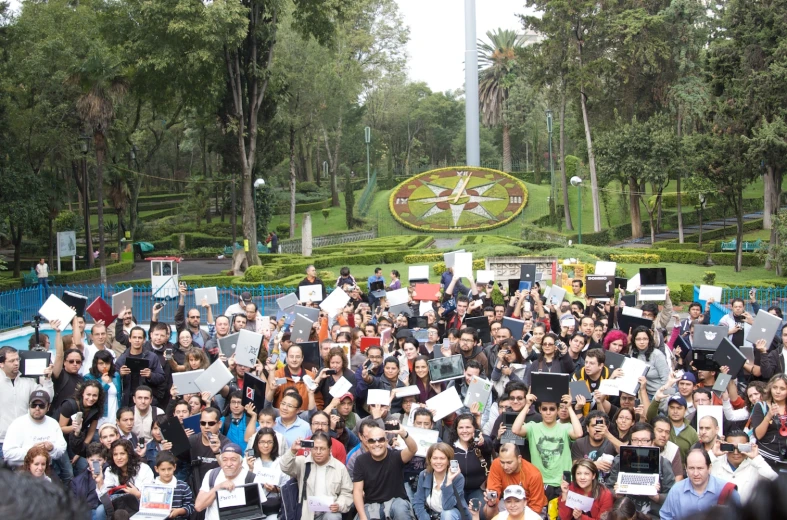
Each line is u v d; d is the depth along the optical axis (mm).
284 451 12266
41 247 63438
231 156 57719
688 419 13547
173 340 28547
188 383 13664
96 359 14258
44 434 11977
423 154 121688
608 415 13297
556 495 11977
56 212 54062
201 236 71688
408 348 15484
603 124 69875
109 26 51250
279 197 88375
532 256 38625
